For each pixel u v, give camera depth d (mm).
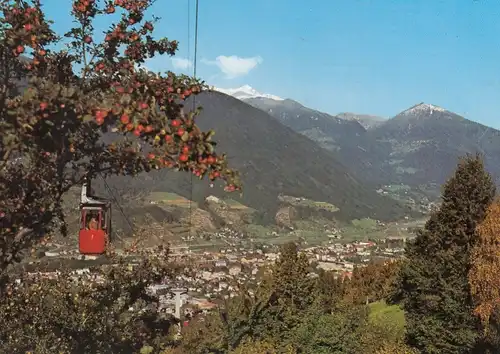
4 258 5105
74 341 12320
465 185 33312
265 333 28203
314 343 28141
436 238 33906
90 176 5293
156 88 4602
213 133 4035
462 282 29734
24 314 11023
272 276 34531
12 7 4863
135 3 5680
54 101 4051
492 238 25500
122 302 13742
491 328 28375
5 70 4934
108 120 4168
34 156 4691
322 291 41938
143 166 5289
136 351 14758
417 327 31266
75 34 5449
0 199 4680
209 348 25438
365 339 28969
